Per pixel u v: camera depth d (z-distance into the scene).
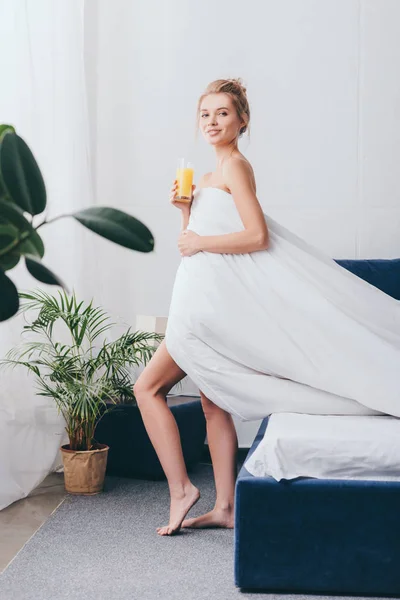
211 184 2.96
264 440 2.23
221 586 2.26
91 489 3.38
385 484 2.12
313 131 4.23
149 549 2.61
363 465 2.17
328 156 4.23
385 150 4.20
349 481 2.14
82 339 3.54
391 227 4.21
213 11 4.27
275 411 2.70
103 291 4.38
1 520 2.97
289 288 2.76
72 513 3.07
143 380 2.86
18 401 3.31
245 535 2.17
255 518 2.16
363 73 4.20
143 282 4.36
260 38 4.24
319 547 2.14
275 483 2.16
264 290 2.75
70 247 3.80
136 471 3.68
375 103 4.20
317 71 4.22
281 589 2.21
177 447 2.82
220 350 2.74
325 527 2.13
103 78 4.36
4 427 3.18
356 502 2.12
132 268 4.36
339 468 2.17
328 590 2.16
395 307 2.88
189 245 2.81
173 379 2.87
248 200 2.79
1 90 3.26
